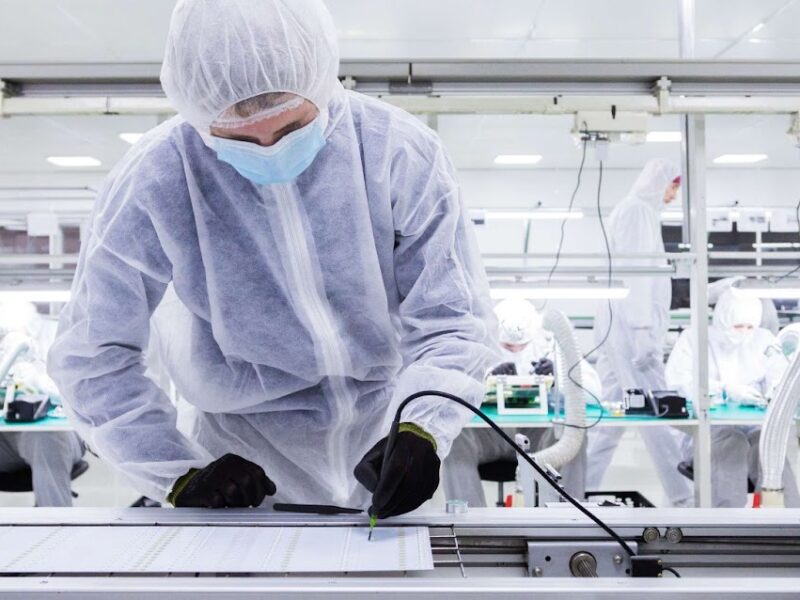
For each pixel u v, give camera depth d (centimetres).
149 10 387
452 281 120
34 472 323
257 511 94
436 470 97
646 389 352
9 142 612
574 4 385
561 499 106
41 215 419
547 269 306
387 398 141
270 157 108
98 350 121
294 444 139
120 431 118
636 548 85
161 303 136
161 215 119
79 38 429
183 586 67
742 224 379
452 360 112
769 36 429
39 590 66
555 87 208
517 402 315
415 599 66
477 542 88
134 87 202
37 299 308
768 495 117
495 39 440
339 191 121
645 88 208
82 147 635
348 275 124
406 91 210
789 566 87
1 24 406
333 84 110
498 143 640
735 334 384
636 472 487
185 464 112
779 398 116
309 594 65
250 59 102
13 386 330
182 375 139
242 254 123
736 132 589
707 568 87
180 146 120
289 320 127
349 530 86
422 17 404
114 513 93
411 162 122
